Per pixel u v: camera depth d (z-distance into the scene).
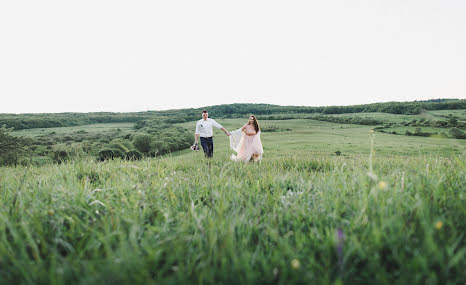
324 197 2.24
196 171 5.63
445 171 3.06
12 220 1.89
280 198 2.57
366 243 1.45
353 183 2.66
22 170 6.21
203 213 2.12
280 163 6.97
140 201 2.40
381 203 1.85
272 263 1.35
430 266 1.22
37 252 1.43
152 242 1.61
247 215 1.99
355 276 1.28
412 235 1.53
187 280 1.20
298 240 1.60
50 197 2.48
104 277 1.14
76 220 1.99
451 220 1.65
